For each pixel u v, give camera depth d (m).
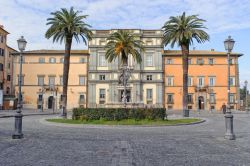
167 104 86.00
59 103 86.62
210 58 87.12
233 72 86.44
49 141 16.94
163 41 50.25
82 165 10.53
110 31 86.44
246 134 22.33
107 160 11.48
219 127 29.06
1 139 17.69
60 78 87.19
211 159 11.95
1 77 84.00
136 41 47.38
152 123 29.81
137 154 12.91
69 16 44.84
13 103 75.38
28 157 11.95
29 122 33.88
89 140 17.59
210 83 86.69
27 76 87.88
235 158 12.21
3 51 85.25
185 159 11.88
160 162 11.20
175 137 19.72
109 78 85.50
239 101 86.00
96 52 86.31
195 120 35.75
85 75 86.81
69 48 44.94
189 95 86.62
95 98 85.19
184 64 47.00
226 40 20.16
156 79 85.88
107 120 31.11
